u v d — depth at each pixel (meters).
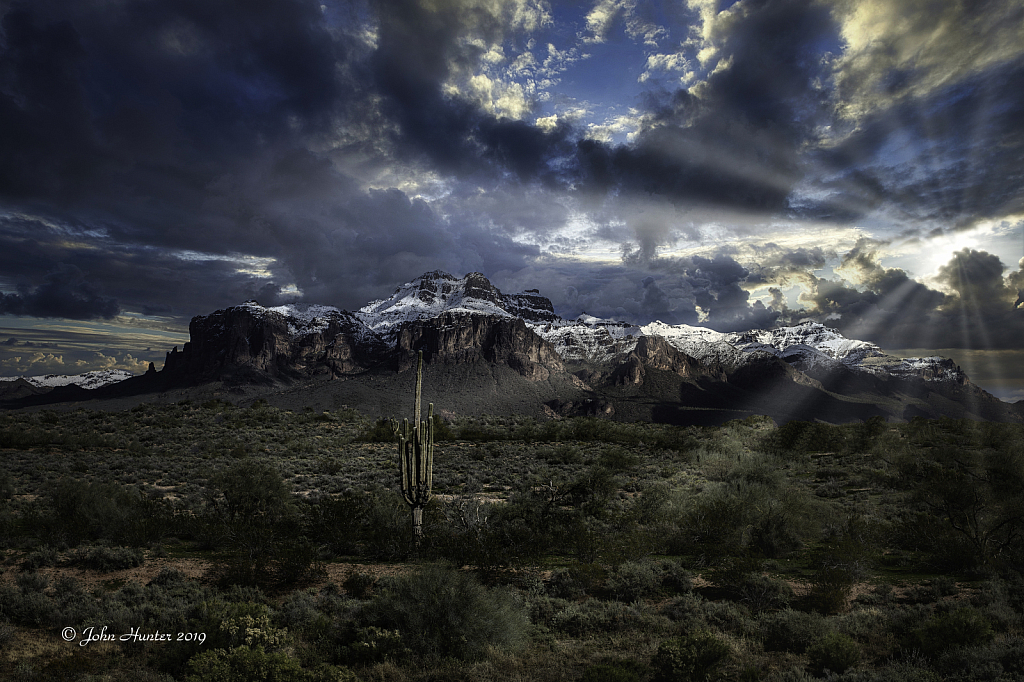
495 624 14.86
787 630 15.14
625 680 12.29
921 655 13.75
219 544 24.33
